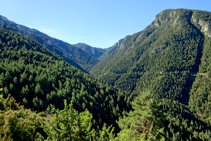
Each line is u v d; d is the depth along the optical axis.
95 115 79.19
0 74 79.50
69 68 151.12
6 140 8.30
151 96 23.19
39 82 87.62
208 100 146.50
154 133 18.78
